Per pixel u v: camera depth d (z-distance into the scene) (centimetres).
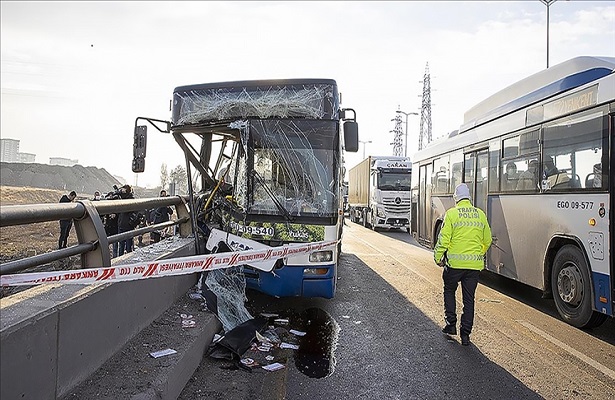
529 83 879
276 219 695
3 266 319
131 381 384
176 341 486
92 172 10169
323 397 462
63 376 345
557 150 761
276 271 671
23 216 332
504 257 925
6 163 9050
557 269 765
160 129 787
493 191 973
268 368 521
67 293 379
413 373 532
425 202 1423
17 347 291
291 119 713
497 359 583
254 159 713
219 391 454
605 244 649
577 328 724
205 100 746
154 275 468
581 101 702
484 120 1027
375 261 1405
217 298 630
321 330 682
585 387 504
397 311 805
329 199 695
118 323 444
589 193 682
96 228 441
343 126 734
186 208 838
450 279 657
